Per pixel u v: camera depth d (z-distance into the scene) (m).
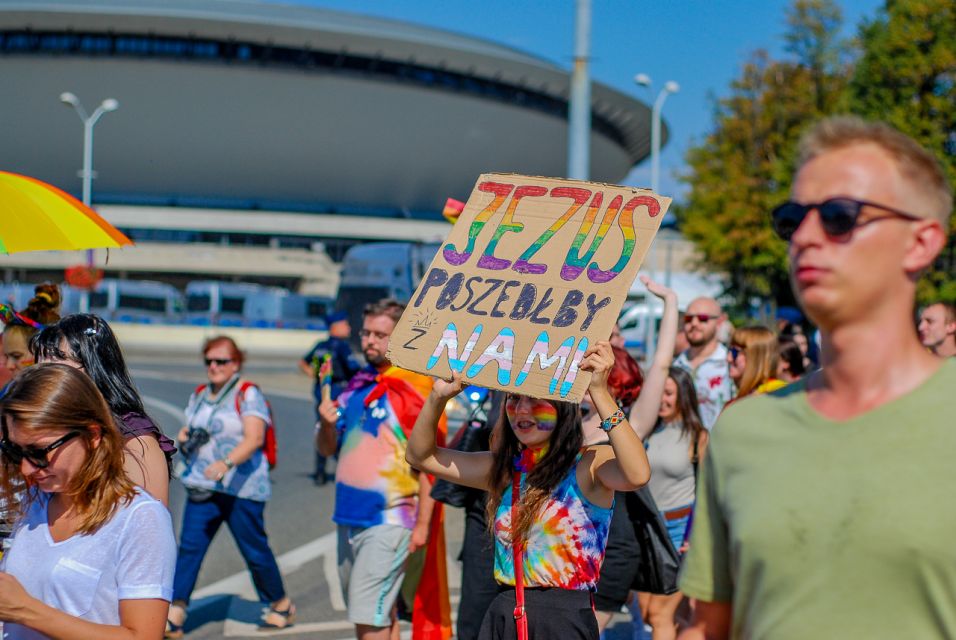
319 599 7.46
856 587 1.81
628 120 81.62
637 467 3.39
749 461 2.03
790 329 10.51
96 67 66.00
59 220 4.38
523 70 74.75
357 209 78.69
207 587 7.80
